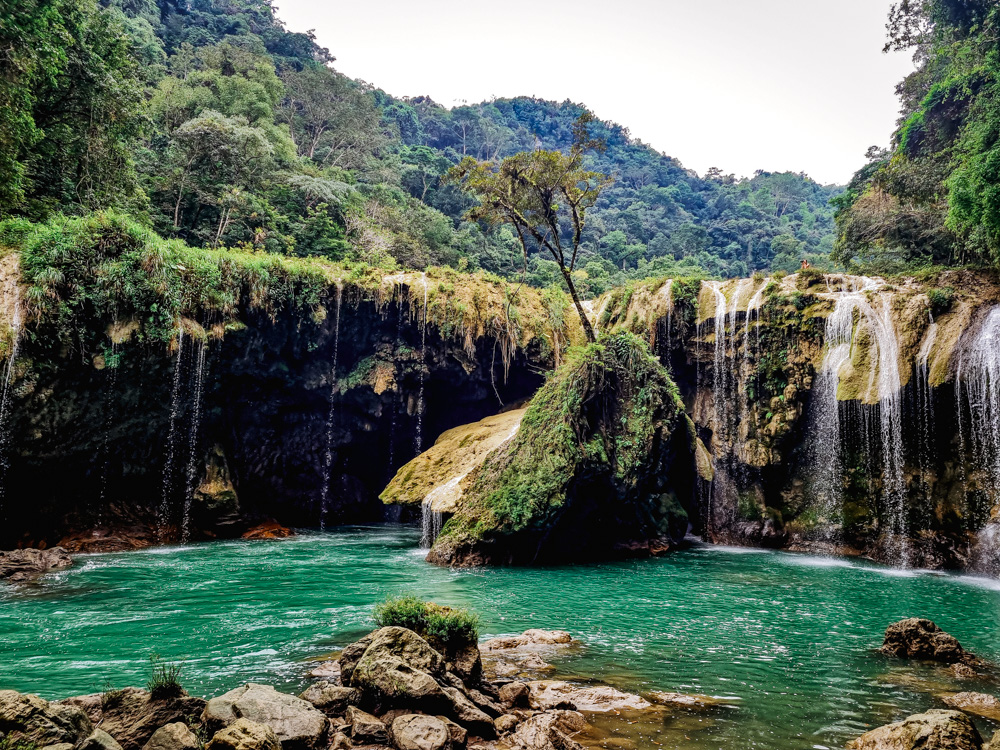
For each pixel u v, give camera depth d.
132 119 23.80
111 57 22.97
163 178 30.81
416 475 20.45
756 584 14.56
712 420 24.34
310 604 11.33
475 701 6.12
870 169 32.22
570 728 5.80
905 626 8.88
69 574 14.05
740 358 23.50
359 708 5.89
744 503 22.67
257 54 60.75
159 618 10.12
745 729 5.97
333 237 35.75
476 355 26.77
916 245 28.28
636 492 19.16
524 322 27.41
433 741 5.09
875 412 20.28
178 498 20.73
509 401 27.98
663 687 7.22
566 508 17.45
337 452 26.36
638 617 10.96
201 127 31.39
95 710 5.23
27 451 17.06
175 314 19.53
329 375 24.64
